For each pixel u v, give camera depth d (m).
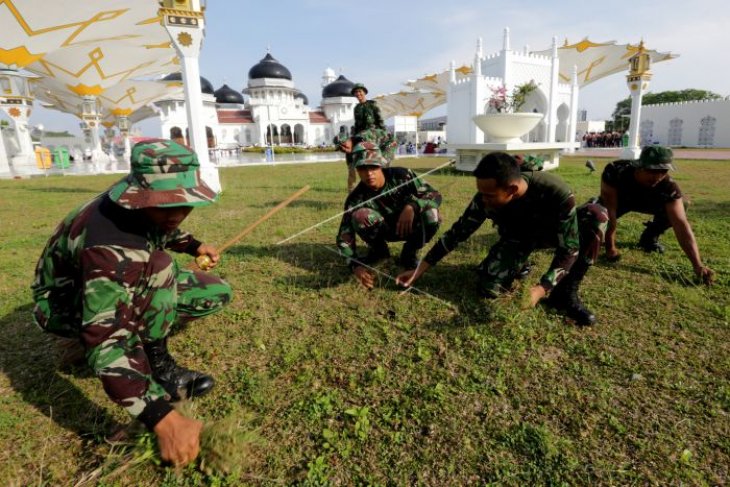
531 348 2.38
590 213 2.73
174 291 1.97
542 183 2.49
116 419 1.92
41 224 6.10
